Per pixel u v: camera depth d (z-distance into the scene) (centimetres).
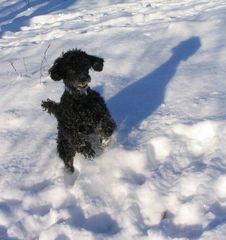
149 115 161
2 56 262
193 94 165
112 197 130
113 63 208
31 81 211
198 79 175
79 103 141
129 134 154
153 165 139
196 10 263
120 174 137
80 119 142
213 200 115
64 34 276
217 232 102
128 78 192
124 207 123
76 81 138
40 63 233
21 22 350
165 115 157
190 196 120
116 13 301
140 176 135
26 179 146
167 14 268
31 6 404
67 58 142
